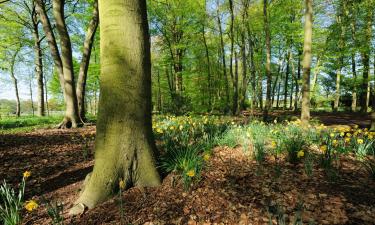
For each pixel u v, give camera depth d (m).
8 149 5.33
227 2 16.95
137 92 3.03
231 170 3.60
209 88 18.61
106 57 2.96
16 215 2.33
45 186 3.49
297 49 17.47
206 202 2.66
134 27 2.98
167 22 17.61
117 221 2.36
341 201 2.55
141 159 3.07
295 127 6.19
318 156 3.96
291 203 2.56
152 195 2.85
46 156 5.00
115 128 2.92
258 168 3.62
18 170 4.11
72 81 9.23
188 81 20.02
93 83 19.88
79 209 2.59
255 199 2.69
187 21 16.69
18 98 21.86
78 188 3.31
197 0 16.58
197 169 3.26
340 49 13.80
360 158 3.90
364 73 13.12
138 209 2.56
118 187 2.89
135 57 3.00
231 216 2.38
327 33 14.15
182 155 3.50
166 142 4.36
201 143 4.63
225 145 5.17
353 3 12.32
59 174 4.00
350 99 24.06
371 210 2.34
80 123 9.41
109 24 2.94
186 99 15.82
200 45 19.23
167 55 19.67
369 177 3.17
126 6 2.93
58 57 9.49
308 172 3.27
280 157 4.16
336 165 3.58
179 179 3.17
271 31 15.23
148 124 3.21
